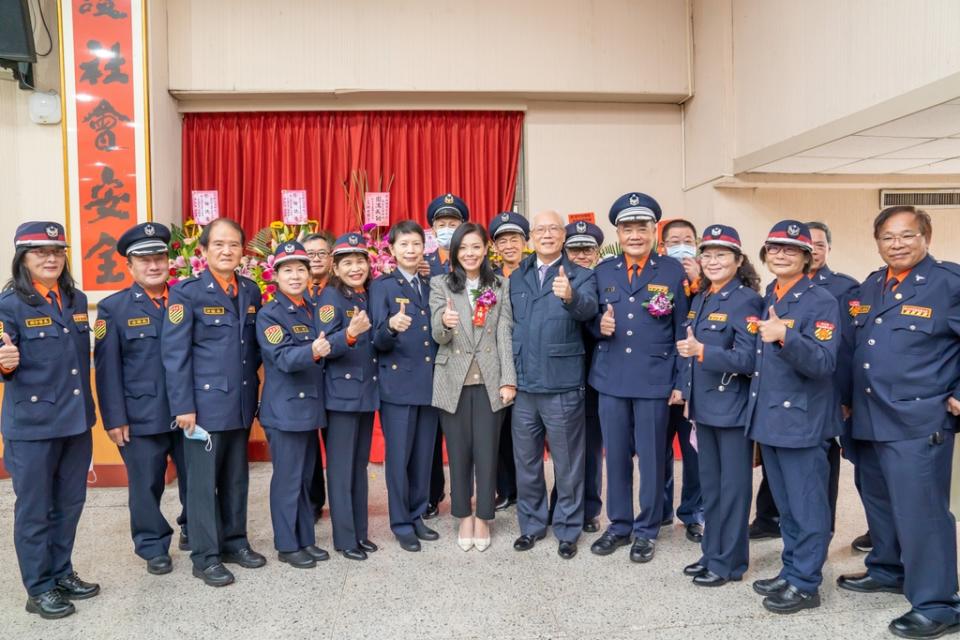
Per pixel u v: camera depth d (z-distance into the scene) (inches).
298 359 99.3
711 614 90.6
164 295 110.9
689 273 119.3
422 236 115.7
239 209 213.6
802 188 212.4
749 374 93.3
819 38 159.9
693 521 120.5
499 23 208.4
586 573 103.7
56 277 94.6
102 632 87.7
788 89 172.2
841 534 119.0
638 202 111.0
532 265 115.3
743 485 96.7
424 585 100.0
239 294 107.1
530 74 209.5
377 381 112.9
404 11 205.5
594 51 211.6
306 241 126.8
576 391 110.1
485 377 110.8
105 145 178.1
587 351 118.6
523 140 221.9
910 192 217.3
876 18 141.5
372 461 169.0
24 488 91.0
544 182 222.1
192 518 101.9
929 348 86.2
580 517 112.0
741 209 209.2
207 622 90.0
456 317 105.4
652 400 107.5
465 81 207.6
